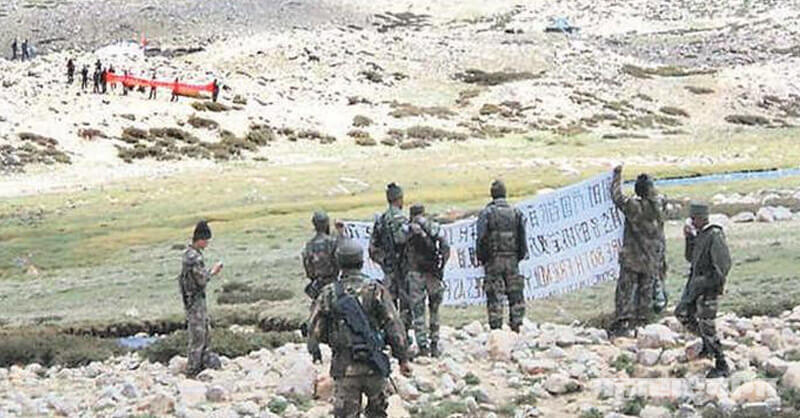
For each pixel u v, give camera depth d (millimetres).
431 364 17281
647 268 18453
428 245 17719
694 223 15523
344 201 52719
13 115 74000
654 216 18500
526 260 21156
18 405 16938
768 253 29609
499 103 98438
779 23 160250
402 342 11805
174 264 38250
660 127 96438
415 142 83000
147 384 17938
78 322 28125
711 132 95375
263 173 66250
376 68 106938
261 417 14695
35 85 82500
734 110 104250
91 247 42500
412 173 65500
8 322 29094
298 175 65062
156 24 154375
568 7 182250
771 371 15141
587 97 102250
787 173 62375
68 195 57562
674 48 143875
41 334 25391
